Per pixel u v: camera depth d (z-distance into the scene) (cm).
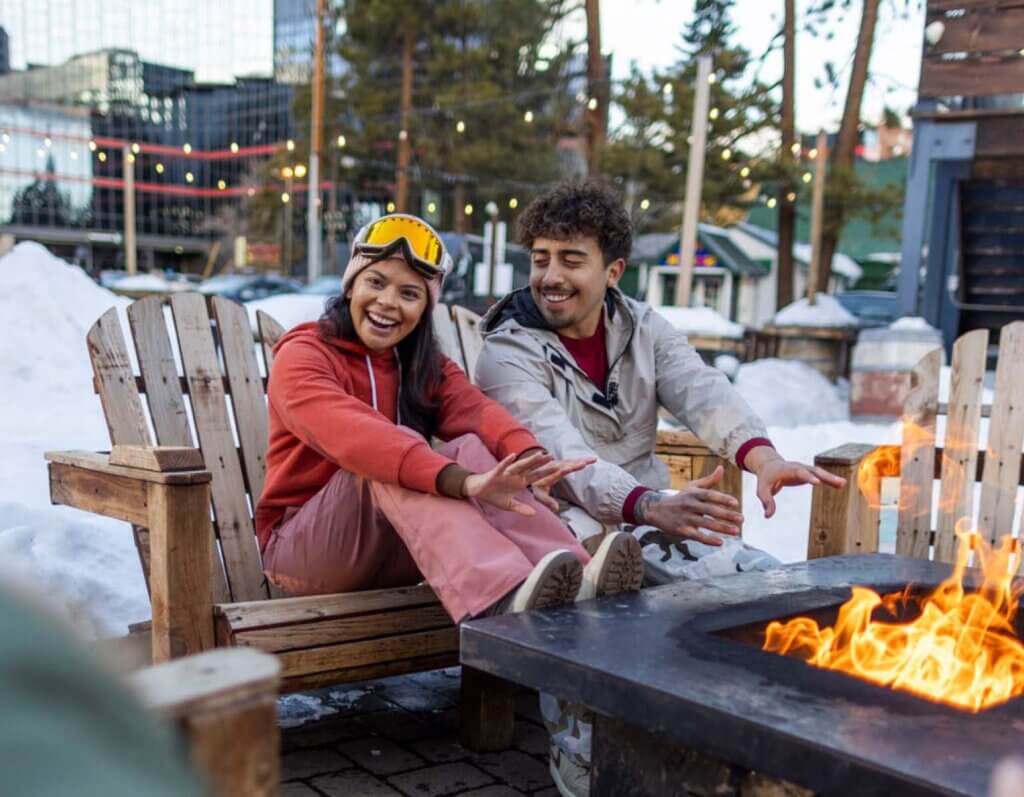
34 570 295
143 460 207
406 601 224
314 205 2191
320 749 238
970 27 712
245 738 77
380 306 230
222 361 288
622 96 1505
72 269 755
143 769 38
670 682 140
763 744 126
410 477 202
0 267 724
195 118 4803
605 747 164
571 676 150
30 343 676
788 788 136
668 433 332
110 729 38
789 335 1127
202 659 81
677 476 331
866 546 293
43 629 39
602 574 190
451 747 242
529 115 1902
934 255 878
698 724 133
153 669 78
